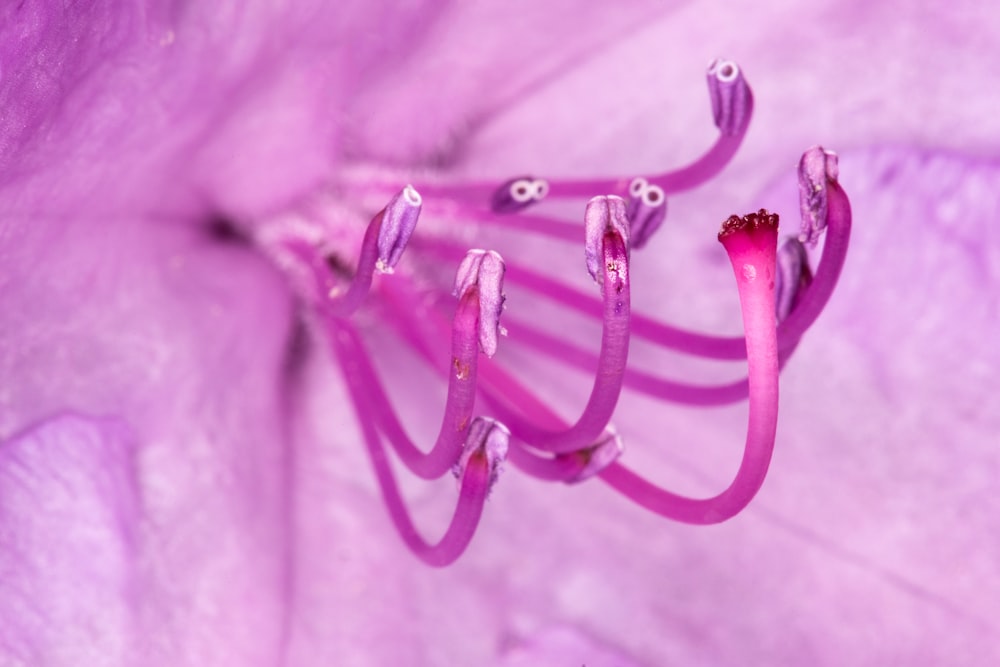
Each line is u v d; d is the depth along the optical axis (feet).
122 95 0.42
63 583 0.42
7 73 0.40
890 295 0.46
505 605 0.46
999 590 0.46
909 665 0.46
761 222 0.40
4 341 0.42
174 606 0.44
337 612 0.46
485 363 0.44
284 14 0.44
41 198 0.42
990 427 0.46
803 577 0.46
